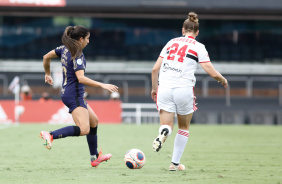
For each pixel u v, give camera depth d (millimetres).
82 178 21219
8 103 79438
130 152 24984
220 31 130000
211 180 20719
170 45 24141
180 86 23391
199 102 106562
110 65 123875
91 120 24766
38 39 127938
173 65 23625
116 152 35625
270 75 121188
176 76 23484
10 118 79375
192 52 23547
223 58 130000
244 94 120438
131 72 119625
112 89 22734
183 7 118688
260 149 38656
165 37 129500
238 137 53344
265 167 26484
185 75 23484
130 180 20562
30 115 80125
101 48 128250
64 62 23734
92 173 23141
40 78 117188
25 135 53625
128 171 24047
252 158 31766
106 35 128375
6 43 127188
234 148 39562
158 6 118500
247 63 129000
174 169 24422
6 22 127062
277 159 31109
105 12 119062
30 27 127688
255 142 46156
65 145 41312
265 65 123312
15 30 127375
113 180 20531
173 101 23609
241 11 119562
